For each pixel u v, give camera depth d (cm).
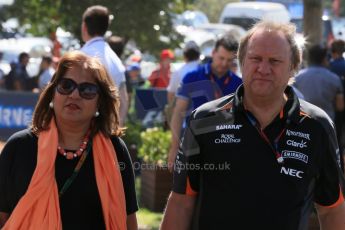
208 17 6362
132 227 694
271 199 628
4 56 3631
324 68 1616
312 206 659
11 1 3041
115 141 683
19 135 657
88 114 658
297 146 637
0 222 660
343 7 6681
